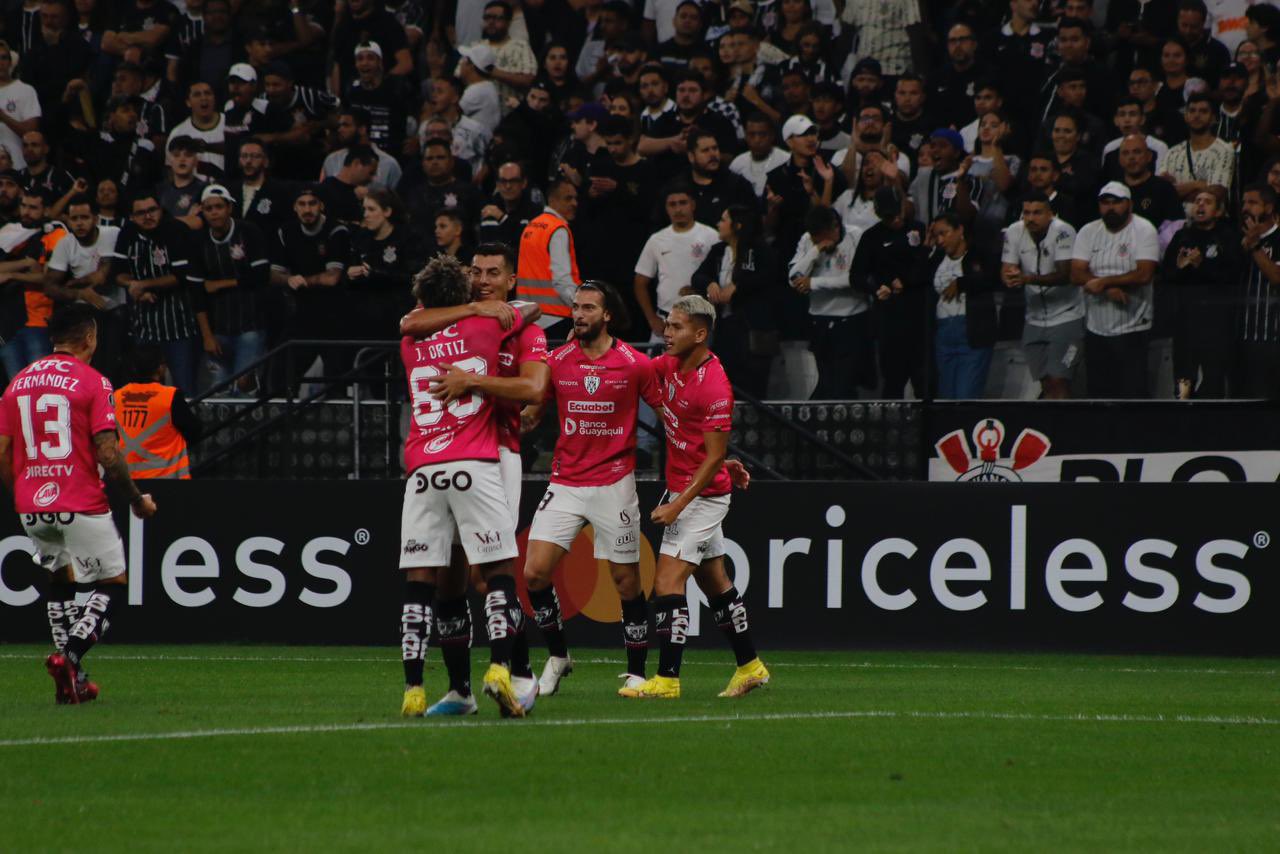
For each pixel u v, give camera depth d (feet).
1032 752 72.13
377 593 129.80
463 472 75.66
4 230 156.46
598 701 90.43
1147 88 163.43
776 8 183.01
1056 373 125.49
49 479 88.99
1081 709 89.40
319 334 136.46
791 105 167.43
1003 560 126.21
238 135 173.37
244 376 135.85
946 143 152.87
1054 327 125.18
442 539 77.56
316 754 67.97
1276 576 123.65
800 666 117.08
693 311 90.43
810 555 127.65
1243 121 155.84
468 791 60.18
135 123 177.78
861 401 128.98
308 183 161.48
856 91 166.61
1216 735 78.48
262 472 134.82
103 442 88.58
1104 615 125.49
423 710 80.02
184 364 138.41
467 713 81.46
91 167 177.37
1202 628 124.36
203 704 87.61
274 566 130.72
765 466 130.62
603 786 61.57
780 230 146.72
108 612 89.51
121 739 72.23
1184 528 124.36
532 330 78.84
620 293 148.77
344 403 134.41
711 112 165.78
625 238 149.38
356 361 135.23
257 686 98.73
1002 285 125.90
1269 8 165.99
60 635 94.58
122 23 193.06
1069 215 141.69
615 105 165.07
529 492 130.21
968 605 126.52
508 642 77.77
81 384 89.15
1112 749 73.46
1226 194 147.02
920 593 126.82
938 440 127.75
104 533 89.71
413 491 76.84
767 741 73.82
